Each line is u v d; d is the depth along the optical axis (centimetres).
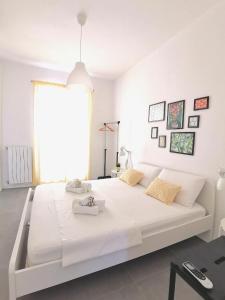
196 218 203
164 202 218
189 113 244
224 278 98
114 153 474
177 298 147
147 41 283
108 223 162
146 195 245
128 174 306
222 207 205
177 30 253
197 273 97
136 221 171
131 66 382
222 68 201
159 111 301
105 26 246
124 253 157
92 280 162
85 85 227
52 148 412
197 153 233
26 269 123
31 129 399
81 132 438
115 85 460
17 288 122
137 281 162
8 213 282
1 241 212
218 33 204
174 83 269
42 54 340
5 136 380
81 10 216
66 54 337
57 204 200
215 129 210
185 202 213
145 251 168
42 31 262
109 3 203
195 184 216
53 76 406
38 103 392
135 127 375
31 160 399
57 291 149
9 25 248
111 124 473
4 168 386
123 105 423
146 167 308
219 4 201
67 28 253
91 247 141
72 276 138
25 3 206
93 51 320
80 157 442
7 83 372
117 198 230
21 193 366
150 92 325
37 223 159
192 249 121
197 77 231
